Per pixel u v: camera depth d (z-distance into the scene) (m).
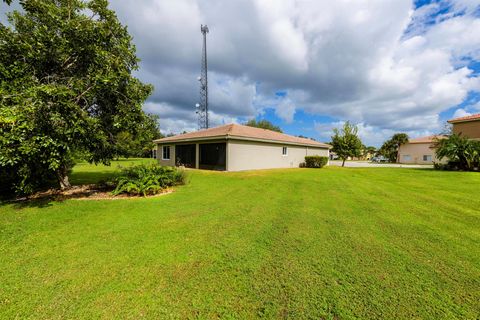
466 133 19.53
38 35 5.73
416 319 1.99
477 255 3.19
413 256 3.16
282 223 4.55
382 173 14.44
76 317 2.01
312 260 3.04
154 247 3.45
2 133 4.64
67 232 4.07
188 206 5.86
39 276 2.66
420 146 36.56
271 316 2.03
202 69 27.53
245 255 3.19
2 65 5.50
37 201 6.31
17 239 3.75
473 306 2.15
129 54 7.14
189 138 17.53
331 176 12.57
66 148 5.30
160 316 2.02
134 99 7.48
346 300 2.24
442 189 8.52
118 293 2.35
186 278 2.62
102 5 6.62
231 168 15.05
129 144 8.68
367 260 3.04
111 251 3.31
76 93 5.80
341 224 4.50
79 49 6.08
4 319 1.98
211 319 1.99
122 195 7.13
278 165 19.17
